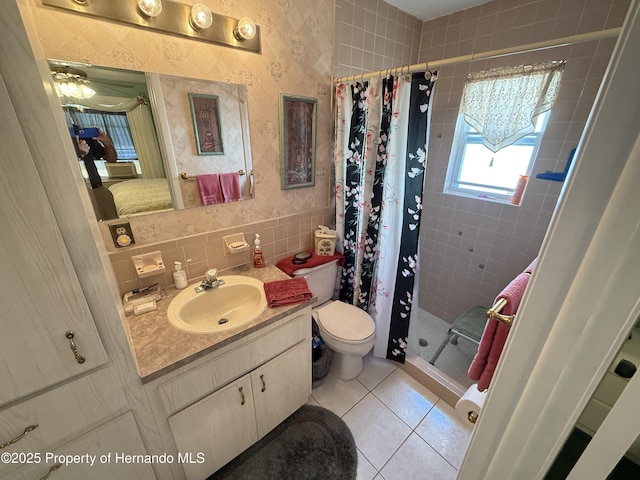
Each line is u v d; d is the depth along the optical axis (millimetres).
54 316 701
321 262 1817
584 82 1545
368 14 1757
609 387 421
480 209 2145
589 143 347
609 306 378
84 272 716
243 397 1251
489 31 1833
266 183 1636
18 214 601
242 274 1551
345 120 1757
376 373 1937
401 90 1445
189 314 1314
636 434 398
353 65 1805
